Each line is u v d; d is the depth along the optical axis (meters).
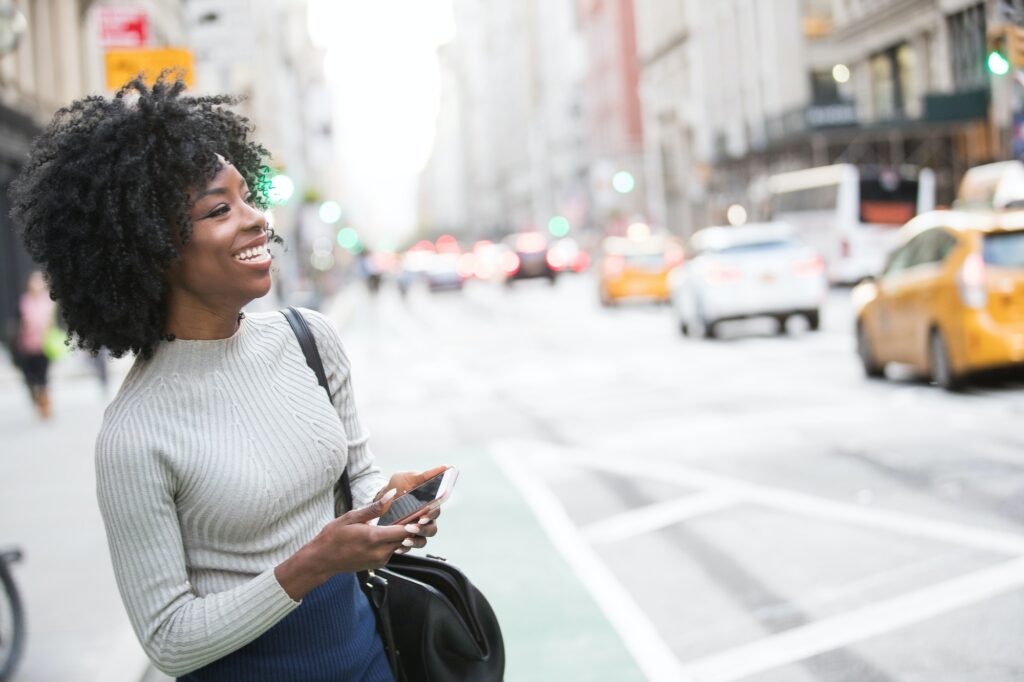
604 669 5.34
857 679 5.00
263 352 2.38
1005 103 36.78
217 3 14.37
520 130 152.00
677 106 79.06
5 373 26.58
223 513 2.22
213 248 2.28
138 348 2.32
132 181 2.23
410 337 31.80
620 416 13.77
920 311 13.34
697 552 7.30
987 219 12.74
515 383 18.36
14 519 9.95
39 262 2.32
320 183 102.25
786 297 22.17
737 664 5.30
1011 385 13.20
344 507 2.57
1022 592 5.96
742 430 11.92
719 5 67.12
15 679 5.71
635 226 61.03
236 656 2.29
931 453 9.78
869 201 34.72
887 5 44.06
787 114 46.81
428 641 2.50
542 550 7.67
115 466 2.17
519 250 58.75
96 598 7.16
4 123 27.17
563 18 119.81
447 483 2.32
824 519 7.86
